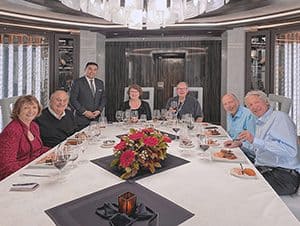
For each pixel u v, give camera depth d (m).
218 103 5.52
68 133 2.79
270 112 2.09
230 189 1.30
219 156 1.81
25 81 4.38
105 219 1.01
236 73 4.46
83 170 1.57
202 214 1.06
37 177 1.45
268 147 1.88
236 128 2.79
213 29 4.49
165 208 1.10
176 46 5.65
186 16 3.22
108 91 5.85
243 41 4.36
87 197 1.21
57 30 4.42
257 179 1.43
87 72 3.94
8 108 2.79
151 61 5.74
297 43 4.07
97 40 4.90
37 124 2.48
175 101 3.76
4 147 1.78
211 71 5.54
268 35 4.09
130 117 3.34
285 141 1.88
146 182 1.40
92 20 4.32
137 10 3.12
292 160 1.96
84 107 3.93
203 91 5.59
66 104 2.73
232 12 3.69
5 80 4.23
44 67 4.46
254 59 4.38
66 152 1.60
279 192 1.86
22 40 4.32
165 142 1.63
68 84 4.68
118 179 1.44
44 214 1.05
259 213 1.06
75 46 4.59
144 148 1.51
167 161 1.75
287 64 4.08
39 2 3.32
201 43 5.55
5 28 3.95
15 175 1.48
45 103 4.47
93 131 2.62
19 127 1.92
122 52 5.79
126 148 1.52
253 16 3.92
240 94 4.45
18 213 1.06
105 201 1.16
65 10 3.68
